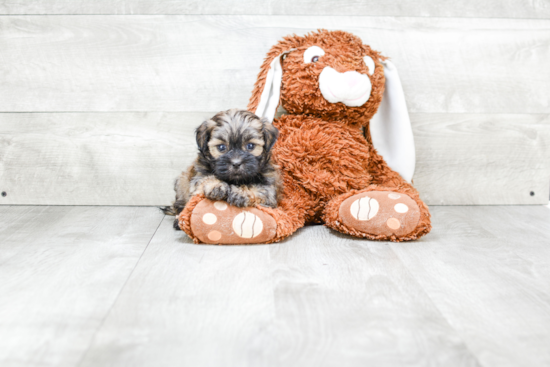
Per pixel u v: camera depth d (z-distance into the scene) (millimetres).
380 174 2102
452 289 1328
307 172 1914
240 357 982
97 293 1286
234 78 2248
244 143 1704
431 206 2387
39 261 1536
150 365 954
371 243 1737
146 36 2203
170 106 2252
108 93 2232
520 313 1188
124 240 1766
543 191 2408
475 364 967
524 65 2322
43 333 1078
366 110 1965
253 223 1661
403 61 2279
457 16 2270
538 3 2289
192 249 1654
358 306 1215
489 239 1814
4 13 2156
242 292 1292
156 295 1273
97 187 2307
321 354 996
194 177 1768
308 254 1604
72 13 2174
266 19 2221
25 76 2209
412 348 1021
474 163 2379
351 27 2244
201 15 2203
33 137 2254
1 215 2125
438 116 2328
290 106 1997
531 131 2373
